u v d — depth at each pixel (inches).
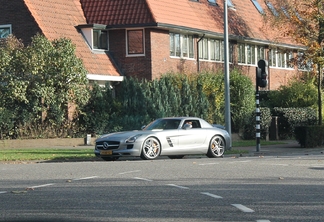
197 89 1542.8
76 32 1600.6
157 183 578.9
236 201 470.3
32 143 1289.4
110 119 1437.0
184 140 959.6
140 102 1467.8
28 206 452.8
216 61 1881.2
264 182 586.2
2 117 1289.4
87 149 1181.7
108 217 408.8
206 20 1841.8
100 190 533.3
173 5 1742.1
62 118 1352.1
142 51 1638.8
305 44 1547.7
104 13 1652.3
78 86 1357.0
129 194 507.8
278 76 2225.6
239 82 1589.6
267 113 1601.9
